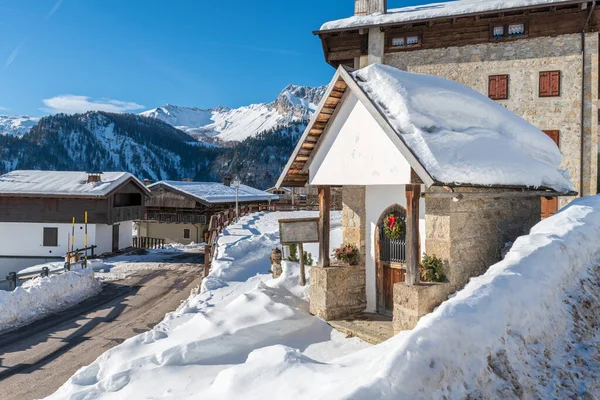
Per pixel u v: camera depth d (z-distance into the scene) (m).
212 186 50.84
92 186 30.48
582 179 20.53
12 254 30.62
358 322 9.50
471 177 7.87
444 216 8.42
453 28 22.55
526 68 21.33
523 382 5.68
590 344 6.75
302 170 10.41
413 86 9.05
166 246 37.50
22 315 14.90
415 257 8.16
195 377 7.10
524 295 6.68
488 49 21.97
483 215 9.20
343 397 4.53
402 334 6.79
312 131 9.62
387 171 8.27
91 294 18.69
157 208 45.59
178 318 10.69
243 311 9.66
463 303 6.07
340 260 10.49
